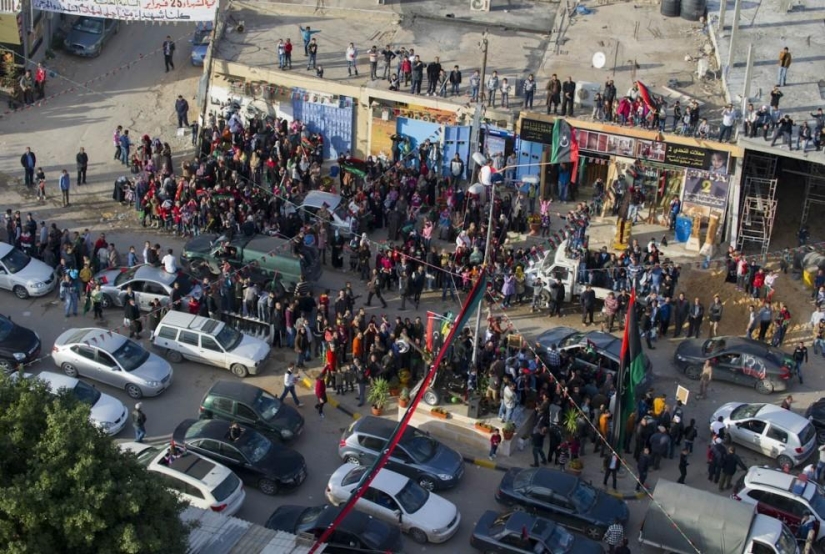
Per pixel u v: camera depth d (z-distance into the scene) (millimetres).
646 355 41094
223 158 48719
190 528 26094
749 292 44531
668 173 48844
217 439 34781
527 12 57406
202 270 43844
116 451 24922
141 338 41625
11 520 23203
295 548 27156
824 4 56500
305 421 38031
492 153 50250
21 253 44188
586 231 47562
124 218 48625
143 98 56250
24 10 54406
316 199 47469
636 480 36000
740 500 33781
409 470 35062
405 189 48281
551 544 31578
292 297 42094
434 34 55625
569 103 48750
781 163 50812
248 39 55281
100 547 23500
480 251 44219
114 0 54594
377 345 38844
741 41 53250
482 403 37531
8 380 25250
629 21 56094
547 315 44031
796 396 39969
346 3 57812
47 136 53219
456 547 32938
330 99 52031
